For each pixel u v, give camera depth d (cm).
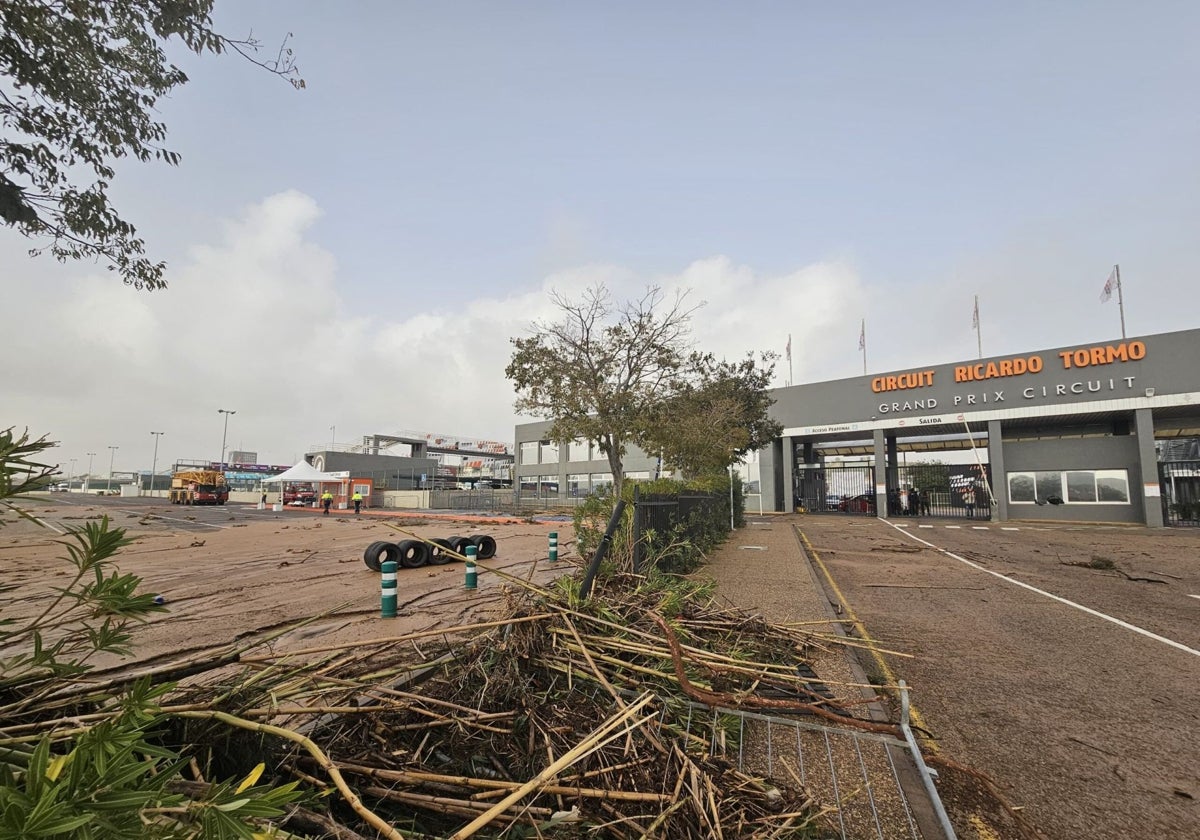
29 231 545
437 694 336
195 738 248
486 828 235
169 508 3791
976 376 3006
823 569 1158
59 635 549
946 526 2475
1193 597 864
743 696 325
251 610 688
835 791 293
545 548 1407
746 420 2611
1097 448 2778
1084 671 512
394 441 7419
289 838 161
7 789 115
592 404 1677
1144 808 295
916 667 522
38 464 140
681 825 235
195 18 483
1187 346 2517
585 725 302
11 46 450
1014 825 279
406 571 1037
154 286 629
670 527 986
